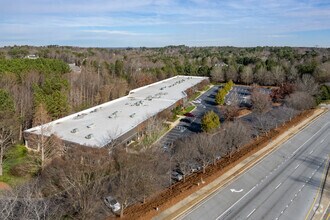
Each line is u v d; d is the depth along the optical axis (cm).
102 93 9600
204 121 6312
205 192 4294
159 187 4391
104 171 4012
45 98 6944
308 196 4344
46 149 4953
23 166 4794
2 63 9150
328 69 12175
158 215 3691
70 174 3656
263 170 5128
